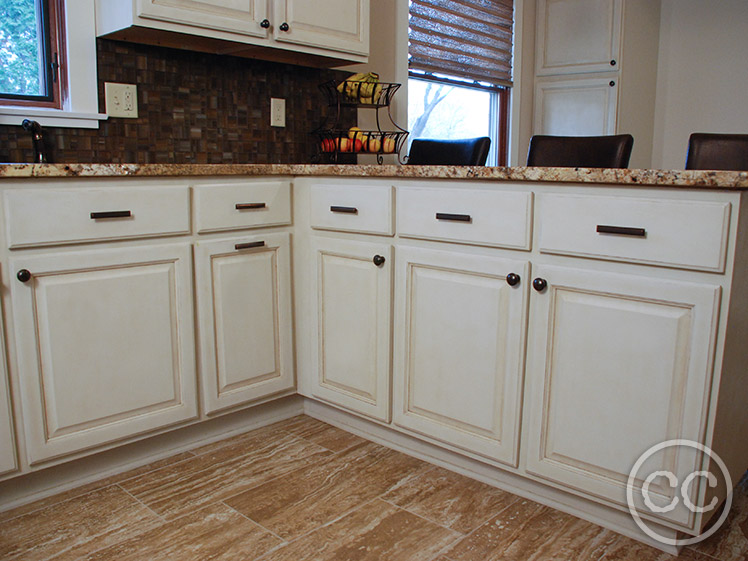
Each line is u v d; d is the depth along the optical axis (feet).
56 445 5.95
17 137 6.75
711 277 4.62
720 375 4.69
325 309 7.44
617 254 5.02
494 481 6.38
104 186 5.97
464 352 6.17
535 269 5.55
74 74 7.05
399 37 10.31
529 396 5.76
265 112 8.82
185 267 6.63
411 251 6.45
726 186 4.37
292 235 7.65
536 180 5.35
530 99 13.53
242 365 7.29
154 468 6.70
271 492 6.23
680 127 14.48
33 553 5.23
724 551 5.26
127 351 6.31
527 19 13.08
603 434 5.32
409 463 6.86
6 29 6.75
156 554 5.23
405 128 10.61
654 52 14.20
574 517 5.82
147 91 7.64
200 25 7.01
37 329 5.73
